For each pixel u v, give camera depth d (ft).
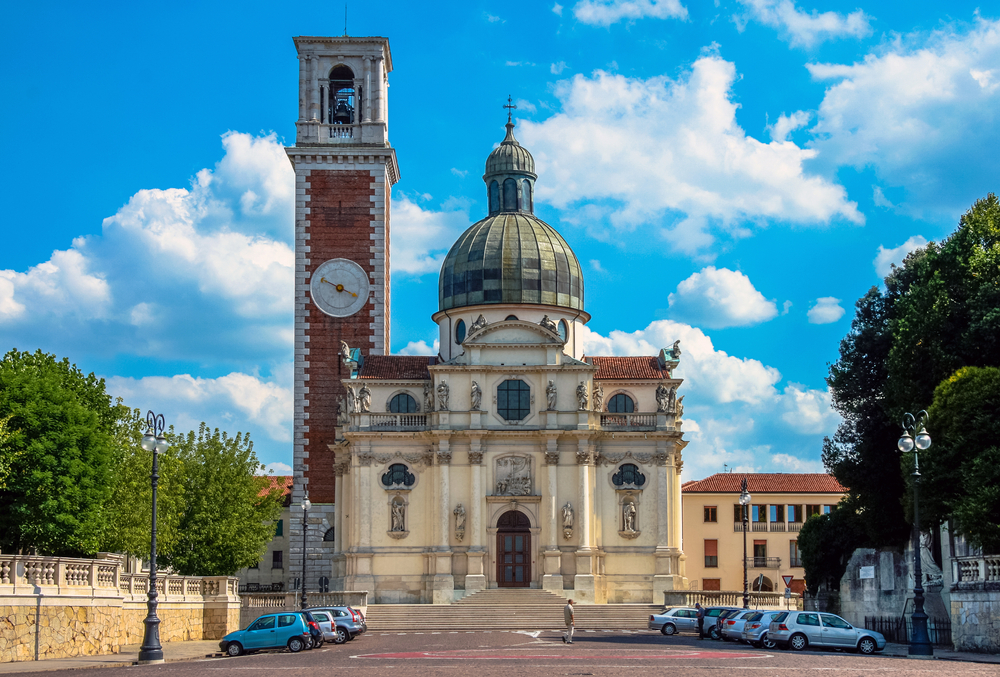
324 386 341.41
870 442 268.62
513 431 312.71
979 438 203.10
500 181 348.38
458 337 332.39
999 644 174.19
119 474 238.68
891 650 187.93
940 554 242.99
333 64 357.41
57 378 217.15
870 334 274.98
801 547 334.03
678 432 316.81
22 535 203.41
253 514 308.60
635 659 153.17
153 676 128.88
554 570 306.76
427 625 278.67
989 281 229.45
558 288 331.36
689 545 435.94
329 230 347.97
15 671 140.67
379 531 313.73
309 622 194.08
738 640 206.49
